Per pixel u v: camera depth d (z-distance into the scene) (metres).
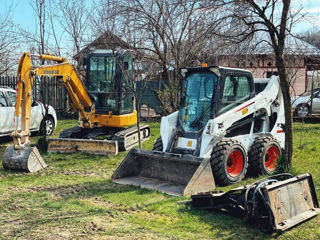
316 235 5.25
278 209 5.41
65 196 7.09
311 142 12.52
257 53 11.95
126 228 5.56
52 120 14.41
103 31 11.34
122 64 11.07
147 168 8.16
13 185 7.84
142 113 19.58
